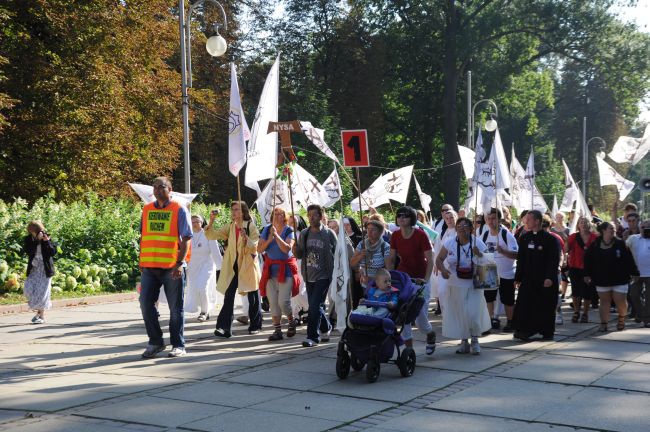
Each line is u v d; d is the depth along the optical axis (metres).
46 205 19.62
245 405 6.88
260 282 11.06
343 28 48.12
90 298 16.97
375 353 7.91
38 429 6.02
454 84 46.47
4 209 17.22
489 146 52.75
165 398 7.14
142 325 12.77
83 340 11.01
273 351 10.05
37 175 25.83
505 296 12.12
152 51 28.52
